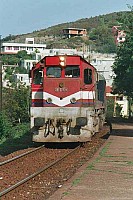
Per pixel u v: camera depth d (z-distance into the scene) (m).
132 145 36.91
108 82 152.25
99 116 45.88
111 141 40.41
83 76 36.22
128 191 17.84
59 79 35.75
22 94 72.25
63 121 35.41
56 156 30.94
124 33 92.31
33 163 27.70
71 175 22.73
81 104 35.72
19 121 70.94
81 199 16.22
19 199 17.67
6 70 169.38
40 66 36.34
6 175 23.45
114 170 23.31
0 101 52.44
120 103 155.88
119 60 93.44
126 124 77.25
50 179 22.05
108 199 16.27
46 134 35.53
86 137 35.41
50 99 35.66
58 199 16.22
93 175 21.66
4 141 43.44
